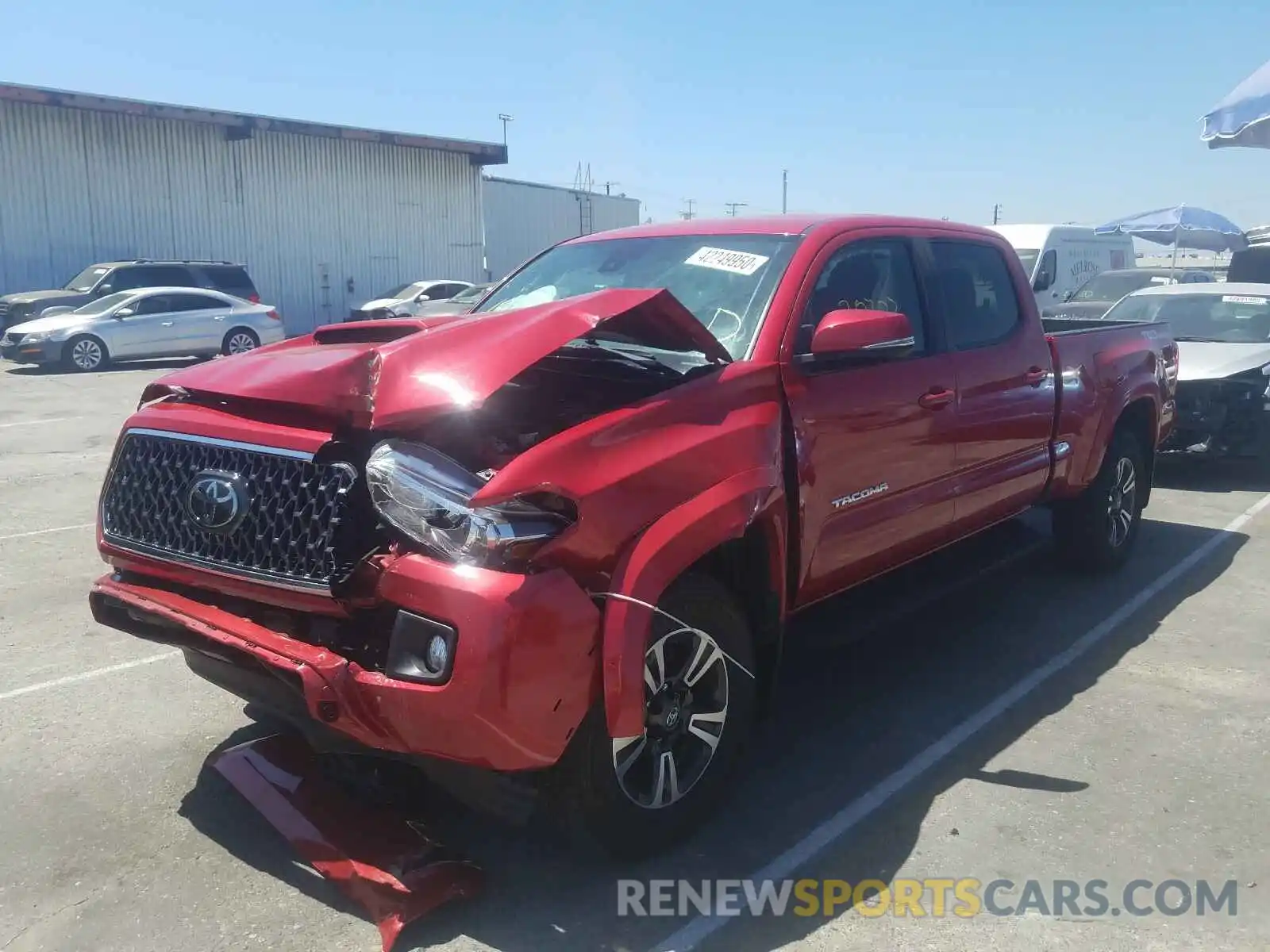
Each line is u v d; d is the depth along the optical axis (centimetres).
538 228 4053
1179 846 349
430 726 276
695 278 421
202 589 323
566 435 303
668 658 332
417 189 3192
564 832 316
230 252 2797
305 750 380
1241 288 1076
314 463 300
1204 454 910
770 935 300
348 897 311
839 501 395
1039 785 388
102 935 296
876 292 440
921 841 350
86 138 2512
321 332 405
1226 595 616
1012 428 507
